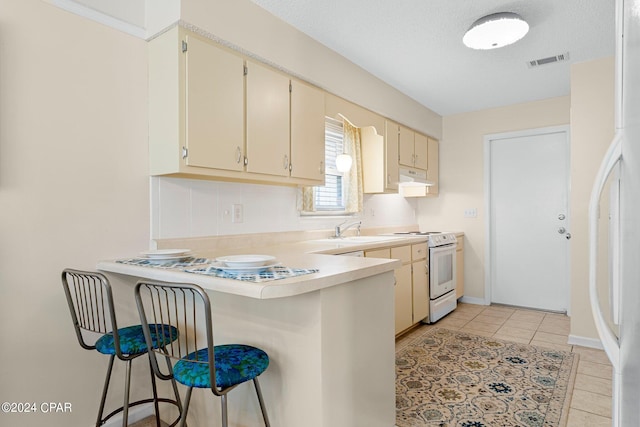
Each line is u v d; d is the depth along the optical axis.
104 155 1.85
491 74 3.27
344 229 3.37
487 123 4.36
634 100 0.87
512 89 3.67
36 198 1.62
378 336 1.71
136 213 1.96
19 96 1.57
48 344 1.66
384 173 3.51
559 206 3.98
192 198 2.21
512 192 4.26
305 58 2.52
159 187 2.05
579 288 3.00
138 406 1.98
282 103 2.36
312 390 1.39
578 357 2.72
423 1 2.15
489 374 2.44
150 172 2.01
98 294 1.84
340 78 2.85
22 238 1.58
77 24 1.76
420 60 2.96
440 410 1.99
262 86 2.23
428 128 4.29
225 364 1.31
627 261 0.92
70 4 1.73
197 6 1.87
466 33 2.43
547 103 3.98
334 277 1.37
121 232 1.91
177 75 1.84
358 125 3.13
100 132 1.83
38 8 1.63
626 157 0.93
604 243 2.84
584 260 2.98
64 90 1.71
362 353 1.60
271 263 1.52
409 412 1.97
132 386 1.96
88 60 1.79
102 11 1.84
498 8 2.22
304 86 2.54
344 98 2.95
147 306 2.00
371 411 1.66
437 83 3.49
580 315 2.99
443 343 3.03
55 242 1.68
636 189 0.86
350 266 1.58
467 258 4.50
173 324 1.89
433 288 3.60
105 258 1.84
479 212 4.41
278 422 1.50
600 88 2.92
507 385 2.28
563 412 1.97
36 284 1.62
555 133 3.98
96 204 1.82
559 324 3.54
